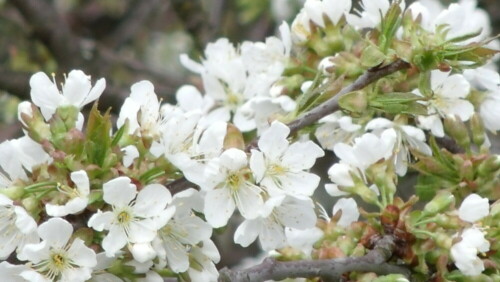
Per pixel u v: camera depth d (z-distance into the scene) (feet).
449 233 3.13
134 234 2.97
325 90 3.13
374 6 3.26
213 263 3.06
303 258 3.18
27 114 3.03
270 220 3.06
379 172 3.19
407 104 3.10
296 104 3.21
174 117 3.04
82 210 2.97
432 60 3.08
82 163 2.99
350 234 3.17
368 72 3.11
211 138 3.03
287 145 3.04
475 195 3.12
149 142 3.02
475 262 3.10
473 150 3.47
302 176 3.04
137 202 2.98
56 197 2.98
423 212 3.13
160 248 2.99
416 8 3.33
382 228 3.15
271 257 3.11
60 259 2.96
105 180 2.99
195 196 3.03
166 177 3.03
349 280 3.12
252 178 3.03
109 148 2.99
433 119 3.32
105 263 2.98
